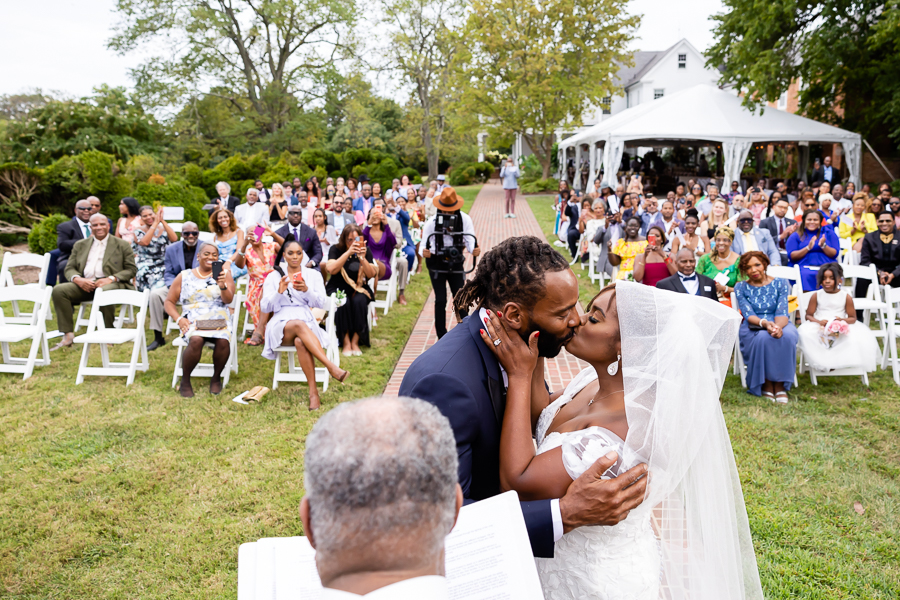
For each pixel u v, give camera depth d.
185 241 7.64
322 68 33.56
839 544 3.47
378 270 8.26
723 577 1.78
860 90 19.45
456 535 1.38
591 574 1.66
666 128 18.06
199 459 4.57
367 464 0.84
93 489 4.14
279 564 1.29
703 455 1.77
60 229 8.62
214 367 6.01
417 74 31.91
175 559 3.40
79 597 3.12
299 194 12.48
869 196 11.31
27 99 28.84
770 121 18.31
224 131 33.22
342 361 6.94
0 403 5.78
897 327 6.52
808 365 6.27
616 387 1.80
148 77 30.55
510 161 21.09
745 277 6.20
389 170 28.08
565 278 1.65
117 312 9.23
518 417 1.67
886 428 5.12
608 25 27.48
